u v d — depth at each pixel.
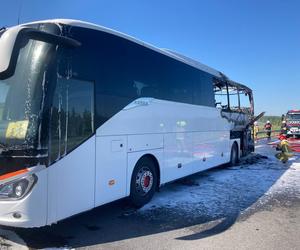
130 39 6.96
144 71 7.36
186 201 8.04
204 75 10.68
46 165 4.82
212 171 12.59
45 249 5.12
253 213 7.12
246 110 15.97
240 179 10.92
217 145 11.86
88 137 5.64
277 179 10.91
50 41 4.65
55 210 5.00
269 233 5.93
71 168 5.28
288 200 8.20
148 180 7.61
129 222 6.48
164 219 6.68
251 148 16.67
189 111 9.52
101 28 6.14
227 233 5.93
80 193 5.47
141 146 7.18
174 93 8.67
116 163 6.38
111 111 6.24
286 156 15.08
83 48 5.66
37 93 4.80
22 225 4.68
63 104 5.14
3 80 5.05
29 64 4.91
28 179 4.67
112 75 6.31
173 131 8.59
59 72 5.08
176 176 8.81
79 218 6.66
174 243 5.46
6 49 4.15
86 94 5.66
